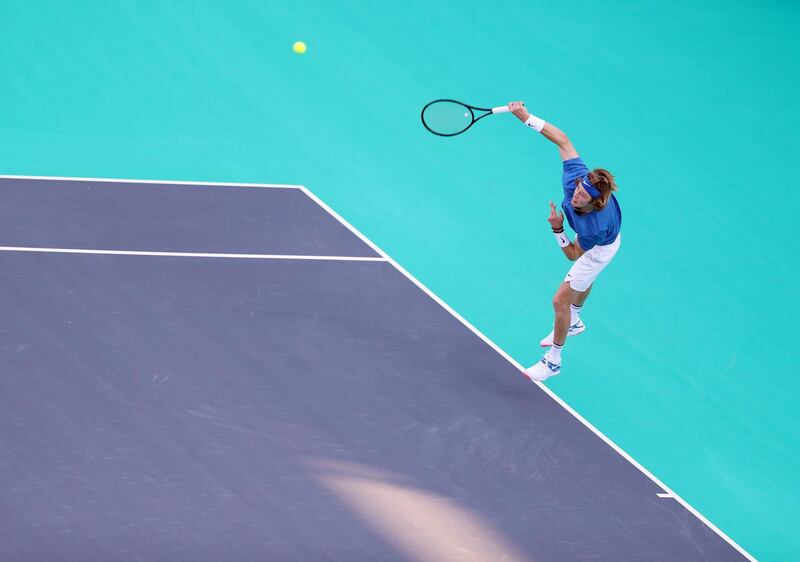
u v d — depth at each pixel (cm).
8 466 3106
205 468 3186
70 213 4306
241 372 3594
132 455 3200
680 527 3238
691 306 4338
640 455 3550
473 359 3847
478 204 4775
